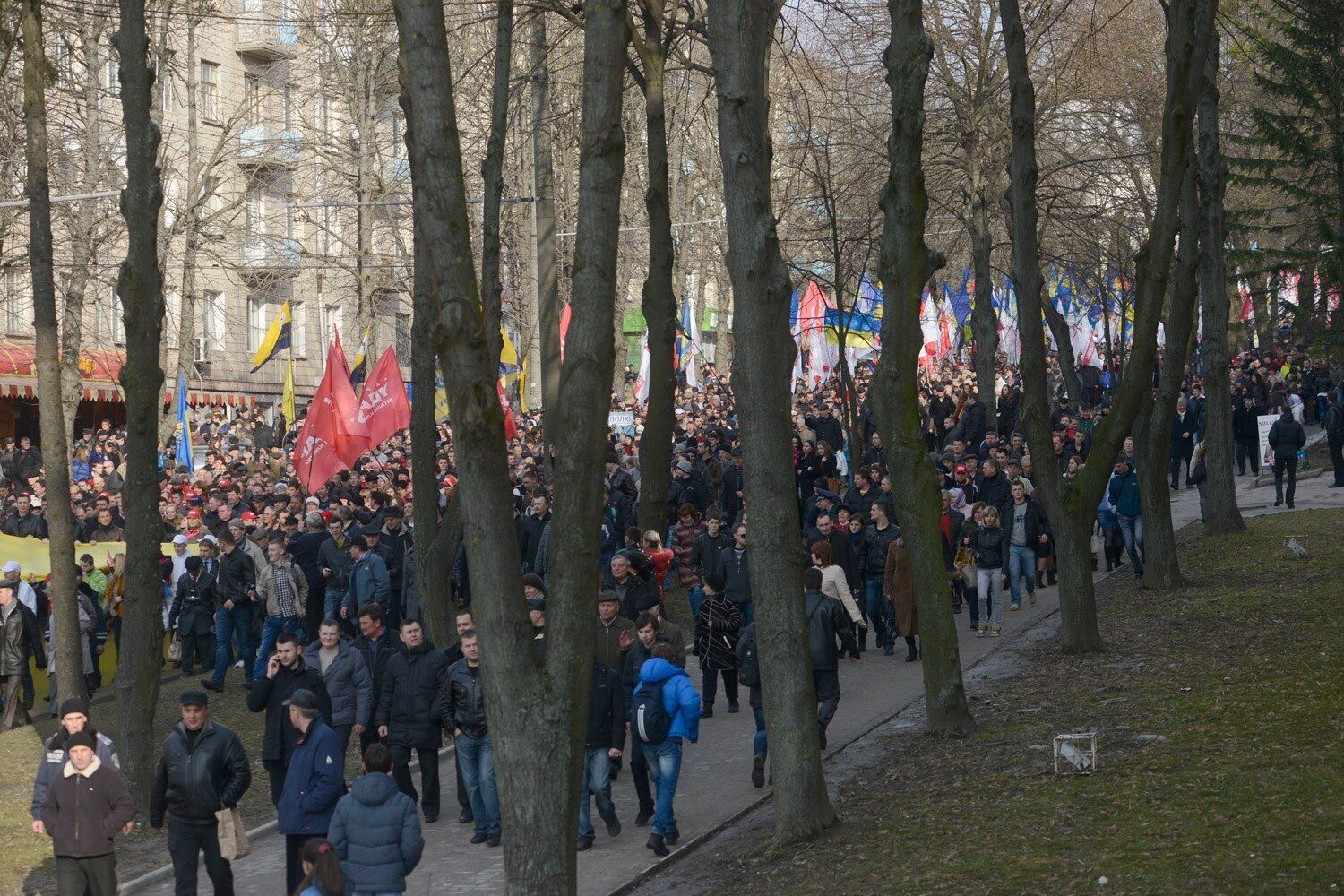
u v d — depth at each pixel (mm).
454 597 20141
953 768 11867
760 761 12477
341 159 45219
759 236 10656
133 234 13086
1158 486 19750
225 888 9492
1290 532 22656
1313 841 8086
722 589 16500
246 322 50219
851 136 36750
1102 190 38875
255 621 18438
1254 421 32625
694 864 10523
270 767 10594
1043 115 35000
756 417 10727
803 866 9773
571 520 8062
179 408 33156
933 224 42500
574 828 8023
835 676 12828
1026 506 20578
